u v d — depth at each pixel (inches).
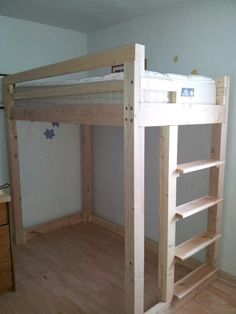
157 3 96.0
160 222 75.9
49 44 123.9
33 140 126.0
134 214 63.4
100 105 67.1
